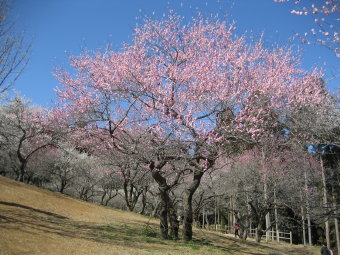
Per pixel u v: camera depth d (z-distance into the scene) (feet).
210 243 44.65
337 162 58.75
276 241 90.74
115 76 40.60
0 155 108.17
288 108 42.32
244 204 82.33
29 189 69.92
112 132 40.14
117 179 100.27
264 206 70.23
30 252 22.67
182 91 39.47
